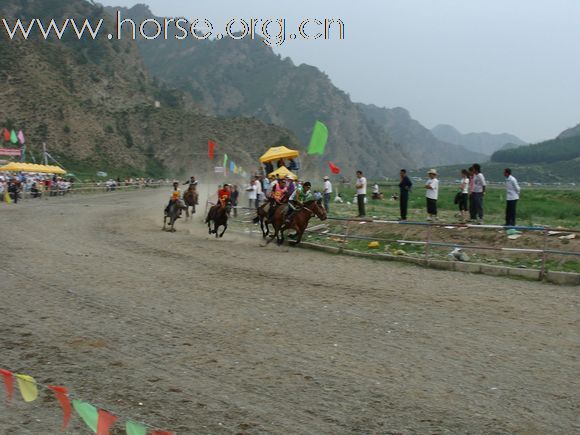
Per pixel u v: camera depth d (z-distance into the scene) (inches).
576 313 433.7
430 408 258.4
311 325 394.6
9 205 1627.7
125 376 293.6
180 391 274.4
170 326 387.5
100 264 629.9
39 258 660.1
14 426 238.7
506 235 691.4
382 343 355.3
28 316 405.7
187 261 669.9
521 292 509.0
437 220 886.4
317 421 243.8
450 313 431.5
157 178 5900.6
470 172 832.3
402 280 564.1
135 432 146.6
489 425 241.4
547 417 250.1
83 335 363.6
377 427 238.4
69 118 5718.5
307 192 802.2
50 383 282.0
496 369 310.5
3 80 5615.2
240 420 243.4
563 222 916.6
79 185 2728.8
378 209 1215.6
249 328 385.4
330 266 648.4
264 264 657.6
